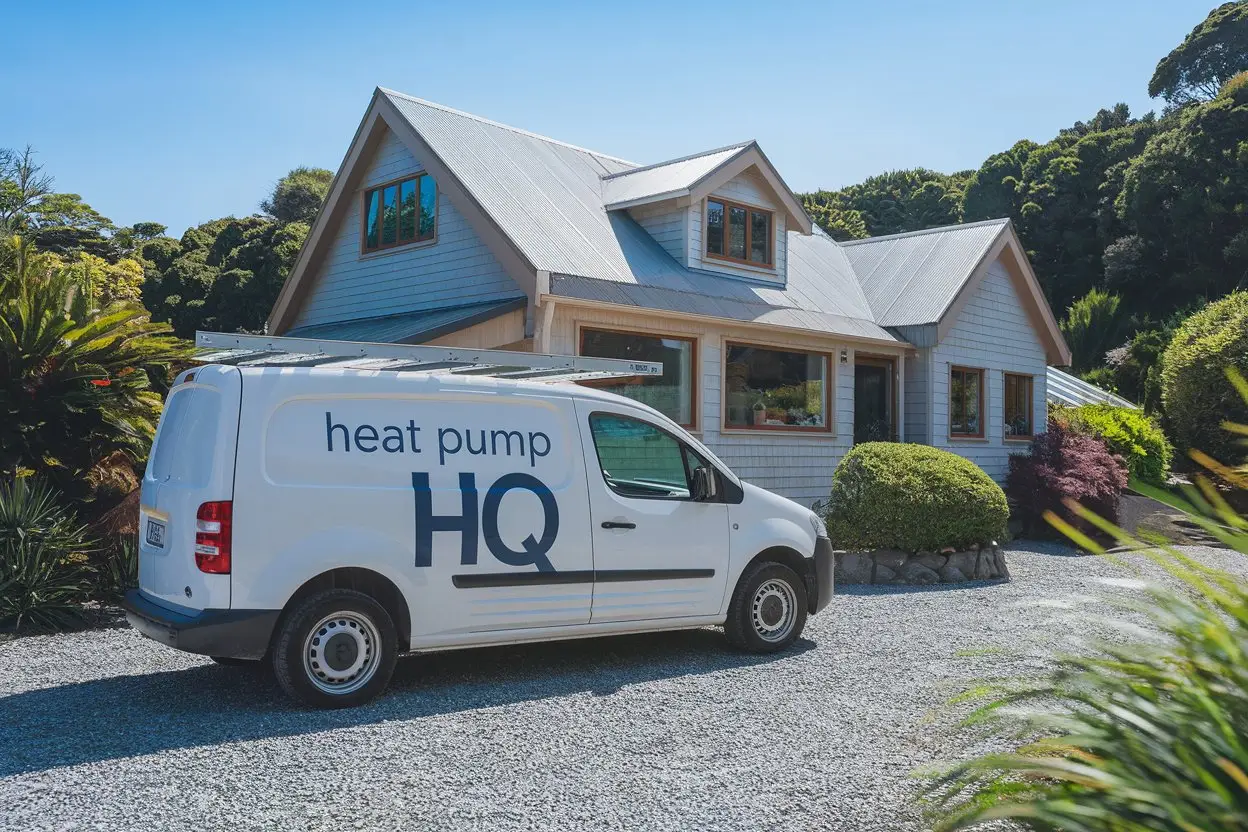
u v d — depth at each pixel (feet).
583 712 19.19
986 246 63.77
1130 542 10.52
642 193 52.39
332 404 20.07
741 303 50.26
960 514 38.29
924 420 60.70
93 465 32.65
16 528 27.45
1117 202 162.30
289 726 17.97
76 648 24.62
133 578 30.19
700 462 24.94
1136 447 65.62
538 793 14.76
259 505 18.90
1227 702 9.16
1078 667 11.18
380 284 53.57
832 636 27.27
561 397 22.93
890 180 226.58
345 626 19.57
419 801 14.37
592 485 22.86
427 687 21.16
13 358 30.42
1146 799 8.34
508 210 46.21
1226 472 10.54
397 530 20.24
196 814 13.70
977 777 10.85
